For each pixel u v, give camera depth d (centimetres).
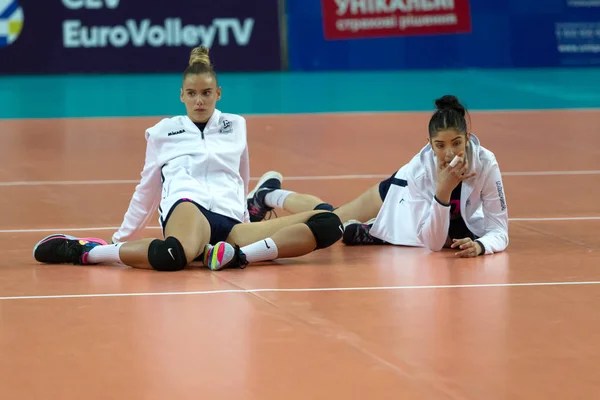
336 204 2073
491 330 1178
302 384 994
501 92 4456
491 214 1644
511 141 3097
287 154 2838
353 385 990
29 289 1395
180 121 1647
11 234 1802
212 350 1104
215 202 1587
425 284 1414
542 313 1252
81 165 2656
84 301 1323
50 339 1151
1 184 2355
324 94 4422
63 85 4703
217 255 1492
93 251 1545
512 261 1567
